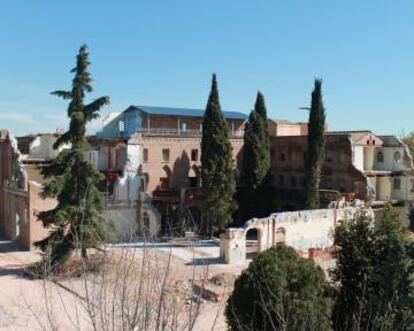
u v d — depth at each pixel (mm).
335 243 22875
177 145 58781
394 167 59688
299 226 44781
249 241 49812
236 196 56312
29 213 45938
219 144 51469
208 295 28984
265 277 18562
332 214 46906
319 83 51531
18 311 26766
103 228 36125
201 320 23859
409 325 19250
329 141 57500
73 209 35281
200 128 64875
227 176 51625
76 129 37312
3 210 54281
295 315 16609
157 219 51625
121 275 11734
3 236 52625
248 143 56156
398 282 20188
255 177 55906
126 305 9711
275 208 61719
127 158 53688
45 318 25188
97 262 13734
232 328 19188
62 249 33812
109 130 64312
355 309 18984
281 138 63031
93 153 56969
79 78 37094
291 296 18078
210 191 51219
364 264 21312
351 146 55031
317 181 51719
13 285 32625
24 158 56812
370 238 22016
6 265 39594
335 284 22203
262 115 56750
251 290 18625
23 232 48375
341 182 56250
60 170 37281
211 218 51312
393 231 21562
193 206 54188
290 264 19047
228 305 19484
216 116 51719
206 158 51688
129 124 62750
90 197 36562
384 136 61594
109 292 12234
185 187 59094
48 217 36594
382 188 58125
